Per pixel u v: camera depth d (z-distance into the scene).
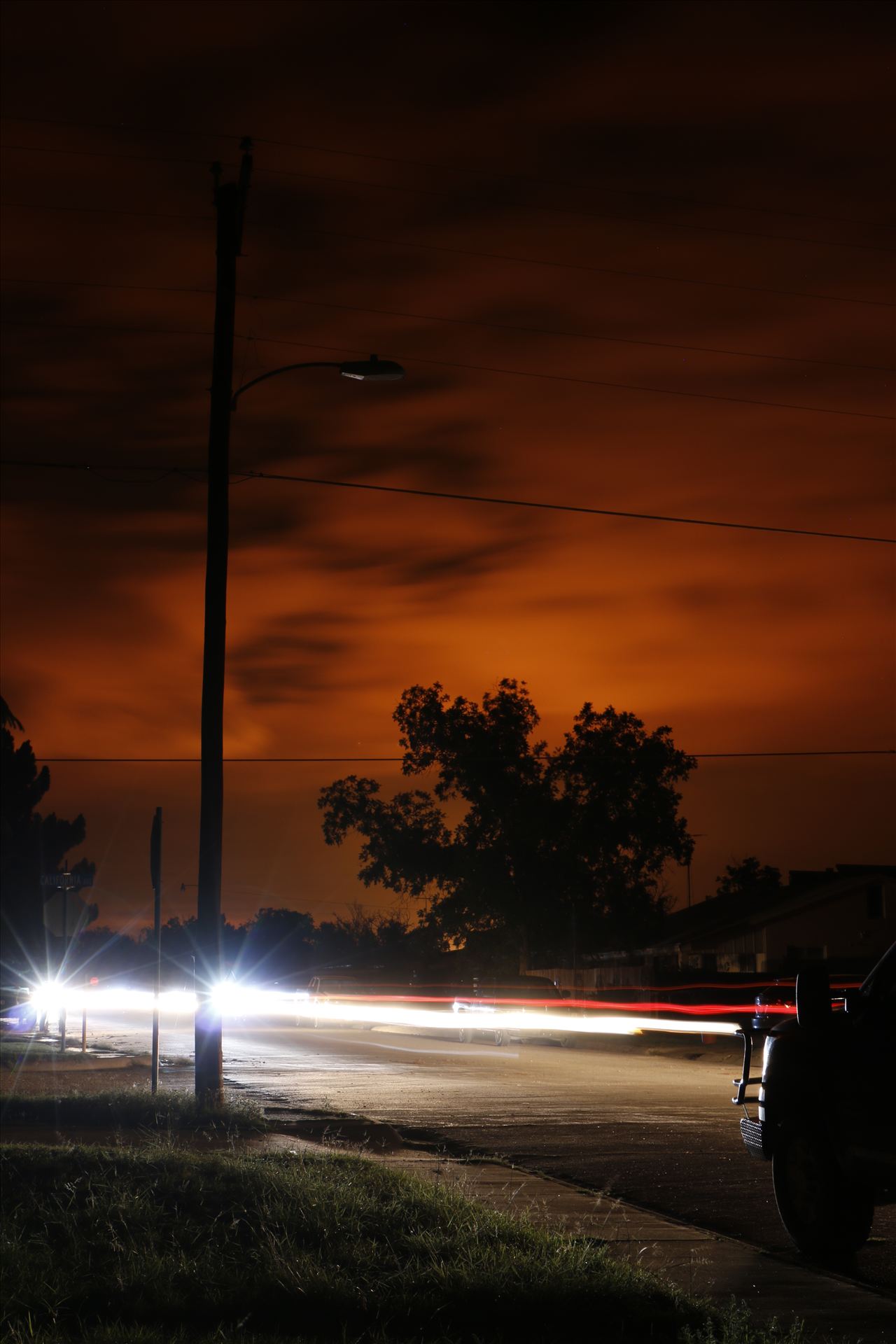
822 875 62.72
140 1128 15.28
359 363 18.27
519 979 39.19
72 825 60.03
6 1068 24.84
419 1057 29.53
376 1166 11.97
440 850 59.38
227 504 18.22
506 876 58.47
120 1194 9.78
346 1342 7.02
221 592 18.11
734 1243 10.09
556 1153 14.45
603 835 58.03
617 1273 8.14
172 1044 33.88
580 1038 39.75
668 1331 7.37
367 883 60.16
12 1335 6.79
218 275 18.45
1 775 58.19
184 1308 7.59
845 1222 9.69
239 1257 8.50
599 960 64.88
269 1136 14.91
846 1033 9.66
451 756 58.81
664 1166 13.62
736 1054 33.22
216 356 18.33
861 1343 7.37
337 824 59.94
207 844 17.77
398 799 60.12
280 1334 7.14
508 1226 9.36
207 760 17.91
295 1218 9.32
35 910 56.31
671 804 58.16
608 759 58.06
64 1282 7.86
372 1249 8.68
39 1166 11.07
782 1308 8.16
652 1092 21.02
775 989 37.88
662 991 48.75
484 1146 14.91
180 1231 9.02
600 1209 11.16
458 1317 7.50
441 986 58.50
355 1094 20.31
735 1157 14.19
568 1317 7.52
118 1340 6.72
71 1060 26.25
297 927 165.75
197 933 17.56
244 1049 31.53
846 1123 9.48
